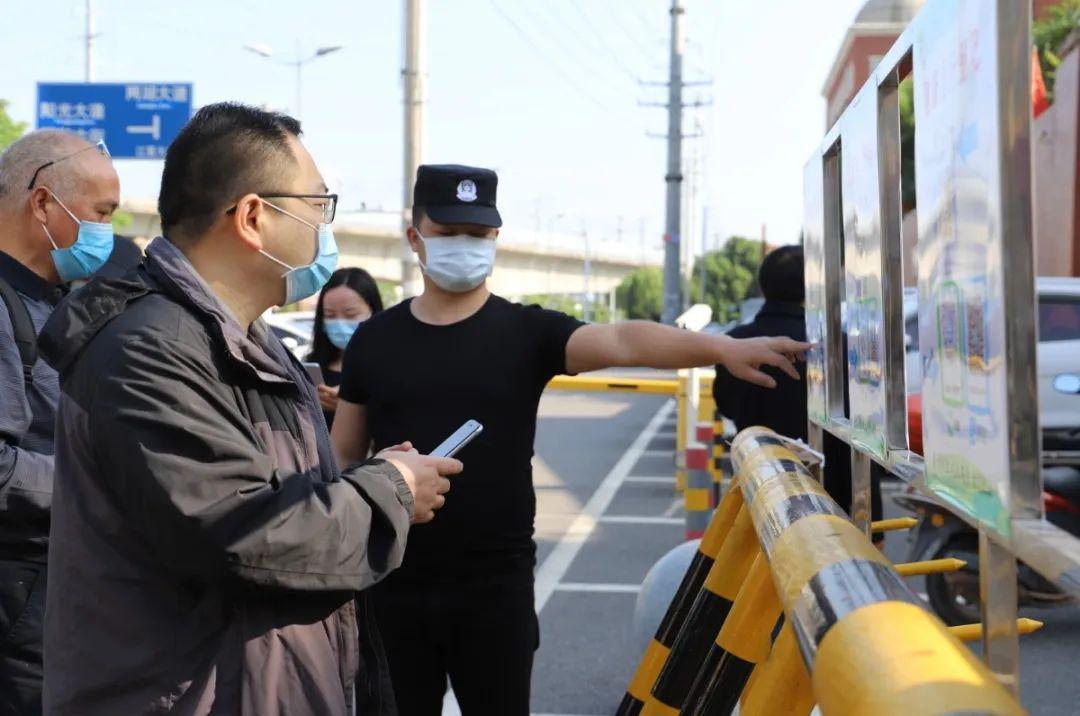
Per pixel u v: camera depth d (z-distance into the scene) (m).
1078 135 18.06
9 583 2.72
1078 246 18.09
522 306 3.33
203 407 1.86
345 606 2.04
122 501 1.83
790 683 1.75
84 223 3.07
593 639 6.08
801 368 4.46
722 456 9.88
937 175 1.56
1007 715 0.86
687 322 6.22
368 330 3.39
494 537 3.12
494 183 3.27
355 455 3.44
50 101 19.12
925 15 1.63
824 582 1.31
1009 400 1.26
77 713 1.87
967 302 1.40
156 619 1.87
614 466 13.23
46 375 2.91
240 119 2.08
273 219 2.08
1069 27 20.33
